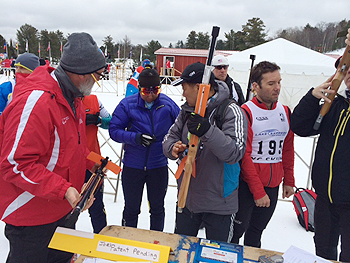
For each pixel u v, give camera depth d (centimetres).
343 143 157
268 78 182
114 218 289
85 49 134
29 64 264
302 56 924
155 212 245
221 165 166
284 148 211
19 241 144
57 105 135
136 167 229
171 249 116
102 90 1464
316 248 184
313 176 177
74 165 148
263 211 206
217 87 163
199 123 138
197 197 171
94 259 107
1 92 257
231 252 117
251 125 189
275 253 117
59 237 114
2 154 124
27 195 138
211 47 134
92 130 240
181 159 170
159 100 232
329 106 159
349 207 157
